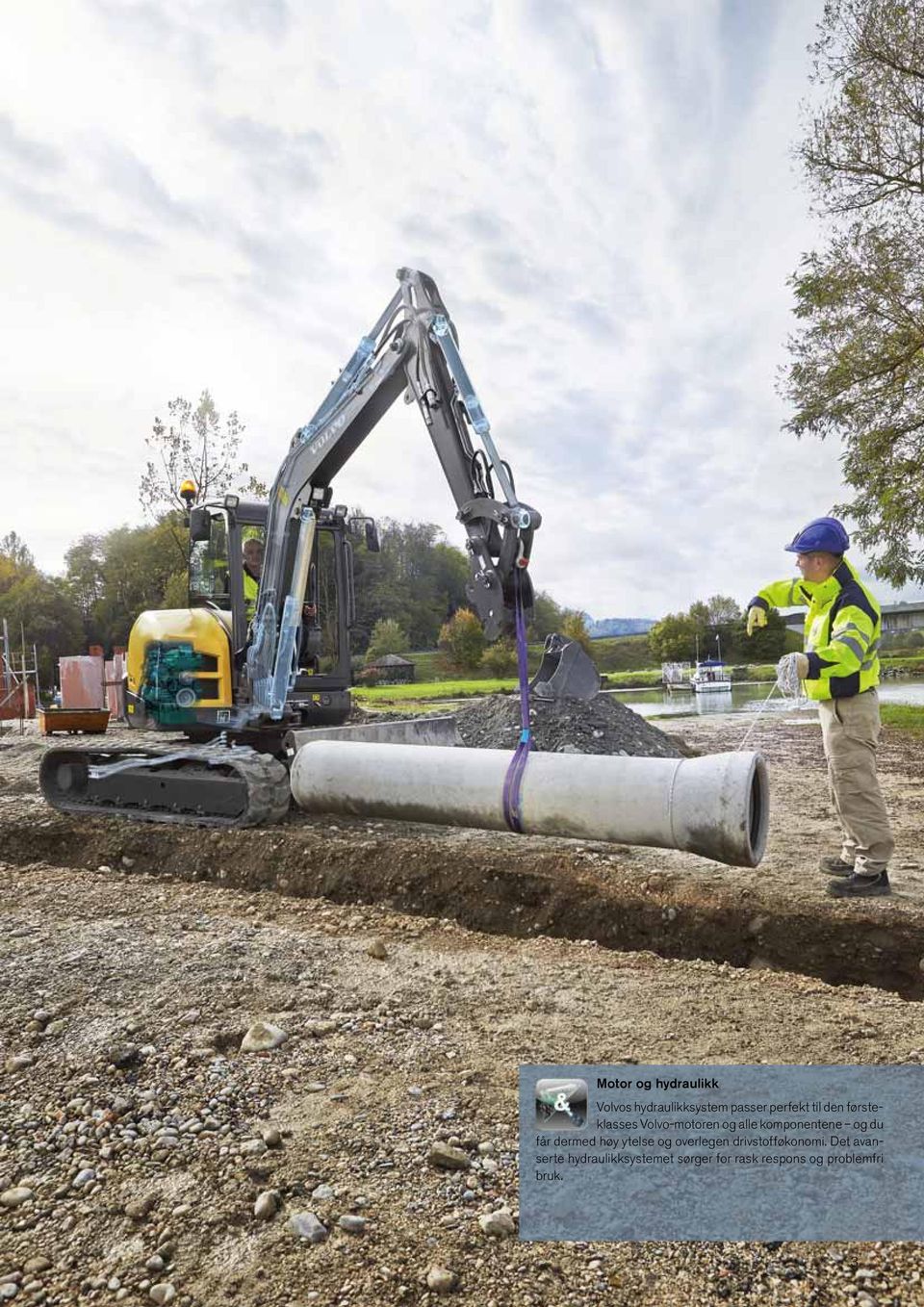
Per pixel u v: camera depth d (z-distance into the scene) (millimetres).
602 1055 2920
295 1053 2932
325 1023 3135
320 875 5371
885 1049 2955
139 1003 3312
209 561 7852
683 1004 3373
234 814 6340
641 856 5566
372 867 5289
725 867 5258
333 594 7840
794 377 15898
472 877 5047
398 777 5129
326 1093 2670
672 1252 2004
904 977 4047
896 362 14961
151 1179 2258
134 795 6926
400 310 6094
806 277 15344
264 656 7117
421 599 111750
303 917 4574
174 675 7328
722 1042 3016
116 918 4438
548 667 5824
